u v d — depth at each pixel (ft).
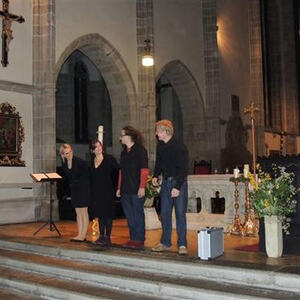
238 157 64.28
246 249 22.75
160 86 68.90
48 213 40.04
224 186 31.89
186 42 57.82
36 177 29.37
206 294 17.31
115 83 50.47
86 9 45.91
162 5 54.49
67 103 67.26
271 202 20.61
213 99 59.88
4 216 37.81
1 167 37.99
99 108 69.77
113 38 48.57
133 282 19.35
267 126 77.41
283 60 84.38
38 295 21.01
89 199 26.13
